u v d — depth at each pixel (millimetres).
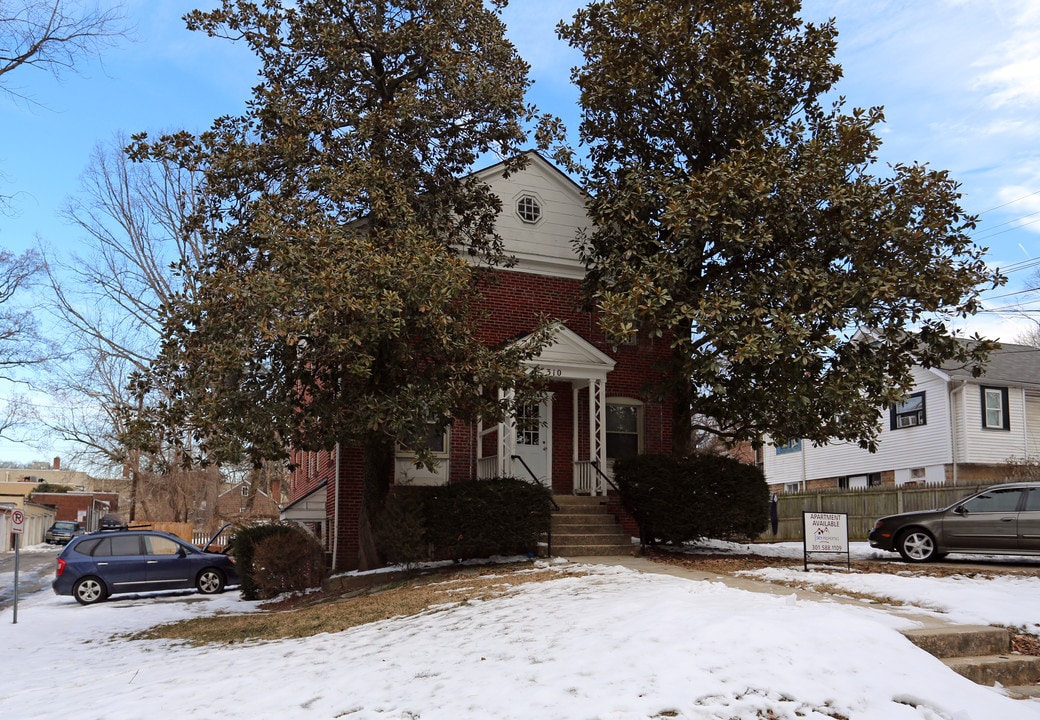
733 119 16984
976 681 7590
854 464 33938
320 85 16875
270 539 18219
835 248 15828
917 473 30578
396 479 18859
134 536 20891
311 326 13117
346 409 14352
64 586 19953
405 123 16625
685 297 16016
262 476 46969
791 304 14977
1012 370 30281
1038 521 14422
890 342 16141
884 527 16016
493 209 19562
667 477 17062
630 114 17938
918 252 15578
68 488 84500
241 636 12258
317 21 16844
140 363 33906
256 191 16453
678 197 15836
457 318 16172
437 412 14484
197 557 21125
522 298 20484
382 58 17312
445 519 16016
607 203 17016
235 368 13453
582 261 19328
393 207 15633
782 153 16094
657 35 16781
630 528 20297
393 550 15992
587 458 20406
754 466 17875
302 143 15594
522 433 20000
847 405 15250
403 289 13852
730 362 16141
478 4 17484
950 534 15195
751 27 16766
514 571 14453
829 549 13156
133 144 15695
